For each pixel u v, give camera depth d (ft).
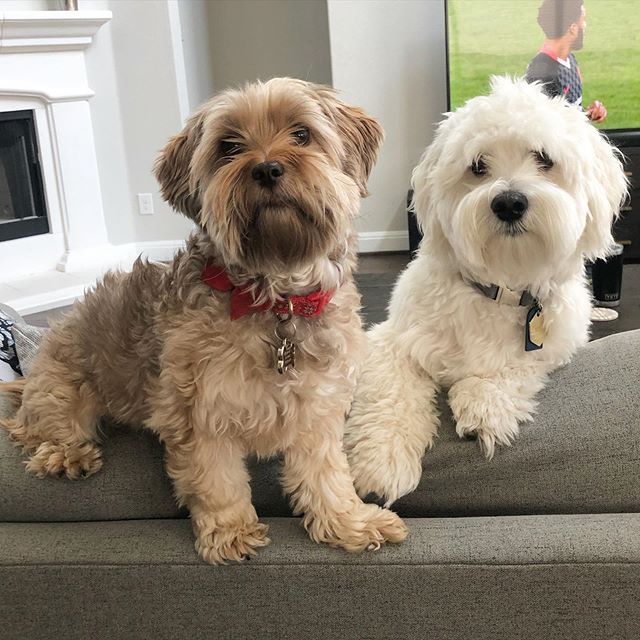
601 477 3.90
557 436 4.02
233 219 3.88
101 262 17.48
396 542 3.74
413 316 4.95
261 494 4.47
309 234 3.99
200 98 19.02
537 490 4.00
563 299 4.72
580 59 15.26
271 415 3.98
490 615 3.62
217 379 3.85
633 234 15.44
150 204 17.98
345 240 4.26
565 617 3.57
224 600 3.79
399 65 16.62
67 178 16.93
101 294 4.70
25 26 15.38
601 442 3.93
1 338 5.81
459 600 3.62
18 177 16.84
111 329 4.44
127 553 3.81
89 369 4.51
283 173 3.84
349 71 16.76
